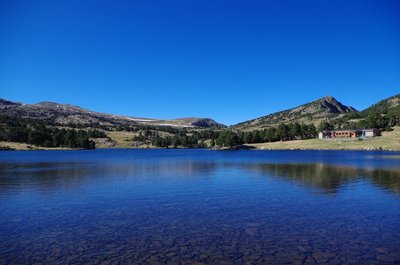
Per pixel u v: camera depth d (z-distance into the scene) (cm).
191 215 3222
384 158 12212
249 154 18425
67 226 2848
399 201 3800
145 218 3117
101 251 2223
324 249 2225
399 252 2161
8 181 6034
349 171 7294
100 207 3631
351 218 3034
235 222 2941
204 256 2120
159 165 10338
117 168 9169
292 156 15038
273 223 2889
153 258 2092
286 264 1980
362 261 2016
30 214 3303
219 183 5562
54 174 7381
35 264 2008
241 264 1988
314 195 4241
